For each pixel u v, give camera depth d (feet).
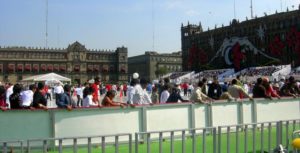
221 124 51.78
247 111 54.29
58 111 42.39
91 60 580.30
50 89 193.67
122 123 44.73
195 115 49.83
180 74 386.11
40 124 42.24
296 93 68.95
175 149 42.93
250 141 45.50
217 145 38.81
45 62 554.46
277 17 363.97
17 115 42.47
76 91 131.85
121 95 188.96
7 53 536.42
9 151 42.34
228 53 375.25
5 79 533.14
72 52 568.41
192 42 493.77
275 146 41.65
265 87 57.98
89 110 43.34
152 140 46.11
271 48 359.25
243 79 250.16
